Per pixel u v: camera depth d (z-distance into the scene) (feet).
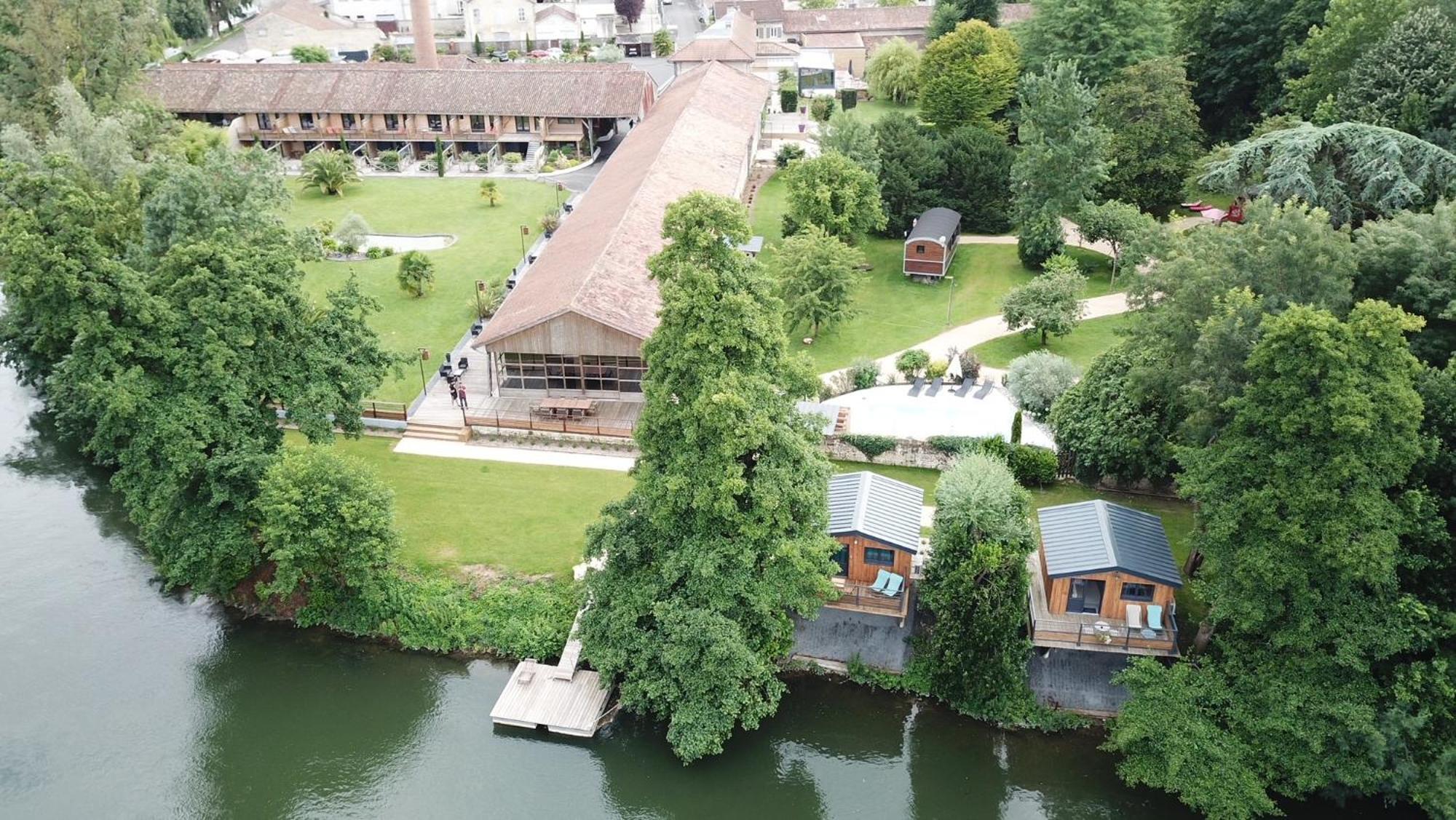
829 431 188.55
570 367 206.08
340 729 144.46
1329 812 126.93
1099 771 134.92
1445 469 124.36
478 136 359.25
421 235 297.74
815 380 137.90
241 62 439.22
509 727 143.43
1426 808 117.50
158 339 153.38
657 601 138.10
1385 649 118.42
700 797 134.62
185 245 164.76
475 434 199.82
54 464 207.41
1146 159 264.31
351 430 175.63
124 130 241.76
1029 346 226.38
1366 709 118.42
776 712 144.15
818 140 291.38
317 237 231.09
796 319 229.45
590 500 180.14
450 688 150.51
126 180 201.87
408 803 133.69
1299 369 118.11
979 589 134.92
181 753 140.67
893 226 291.17
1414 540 124.06
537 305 207.00
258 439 159.43
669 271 130.11
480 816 131.95
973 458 153.07
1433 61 220.43
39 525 186.70
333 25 497.87
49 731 143.13
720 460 130.11
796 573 135.74
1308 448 119.85
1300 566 119.85
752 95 365.20
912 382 206.18
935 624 146.30
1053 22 324.80
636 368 204.23
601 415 203.31
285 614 163.53
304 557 151.53
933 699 145.07
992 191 289.74
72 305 148.25
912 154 288.51
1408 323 117.29
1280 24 289.53
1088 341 227.40
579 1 536.01
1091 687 142.31
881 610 149.79
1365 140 195.93
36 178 173.78
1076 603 144.15
